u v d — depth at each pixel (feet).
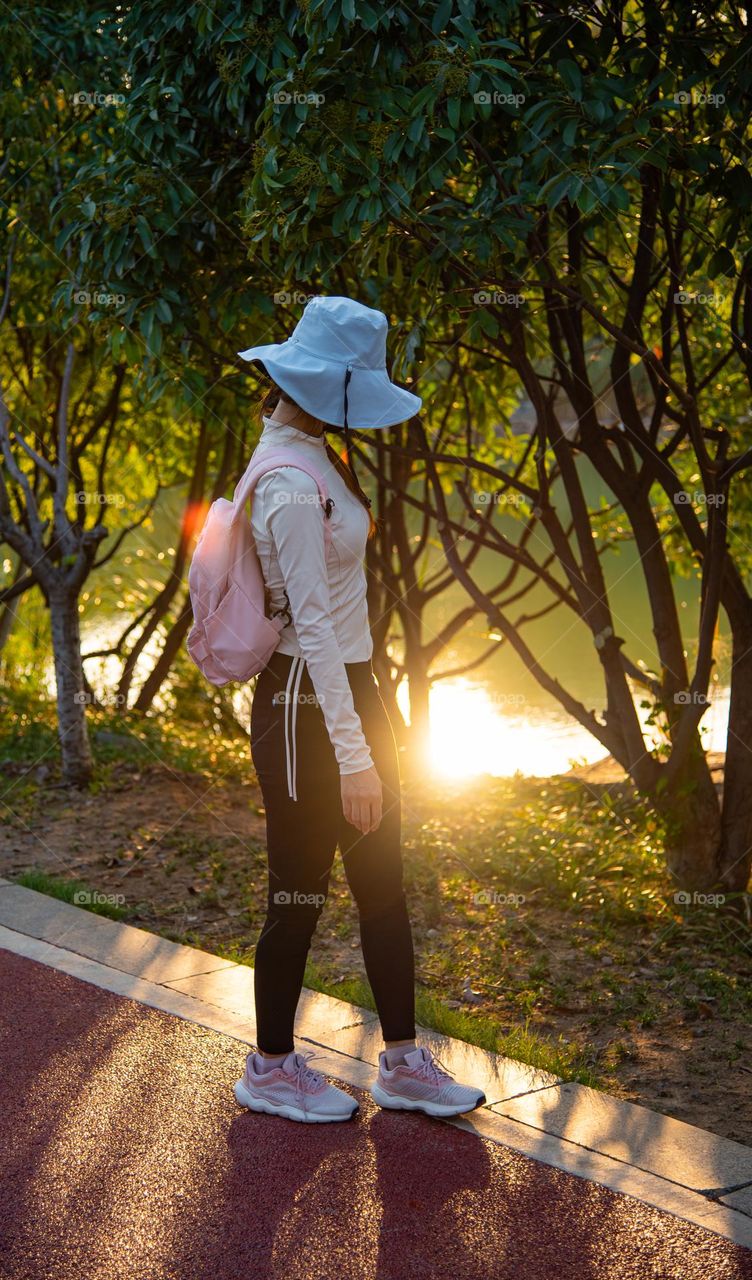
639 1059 12.69
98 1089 10.75
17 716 31.53
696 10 15.30
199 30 15.07
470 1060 11.51
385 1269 8.23
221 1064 11.27
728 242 14.94
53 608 24.26
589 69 15.08
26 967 13.70
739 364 25.08
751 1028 13.64
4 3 21.49
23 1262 8.26
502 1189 9.19
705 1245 8.51
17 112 22.39
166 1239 8.53
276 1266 8.25
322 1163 9.52
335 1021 12.24
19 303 25.63
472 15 13.14
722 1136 10.55
